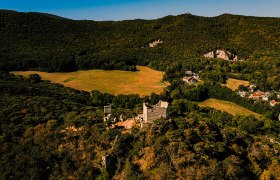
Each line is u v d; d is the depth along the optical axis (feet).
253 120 376.48
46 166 238.48
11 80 462.19
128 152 234.58
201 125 273.13
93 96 453.17
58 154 244.01
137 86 533.96
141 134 241.14
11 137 263.70
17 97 344.08
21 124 279.08
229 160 238.27
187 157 221.87
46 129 267.59
